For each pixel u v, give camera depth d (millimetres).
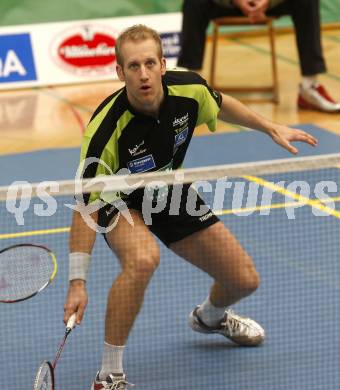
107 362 9133
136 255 8773
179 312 11219
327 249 12836
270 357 10141
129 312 8875
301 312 11055
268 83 23844
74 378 9781
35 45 24516
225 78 24344
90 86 24547
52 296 11734
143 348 10430
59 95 23609
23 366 10008
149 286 11930
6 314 11250
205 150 18562
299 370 9805
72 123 20891
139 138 8836
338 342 10312
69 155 18469
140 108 8656
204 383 9641
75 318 8352
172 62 25234
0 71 24219
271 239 13320
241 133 19719
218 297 10141
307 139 9852
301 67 21406
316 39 21188
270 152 18281
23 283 8664
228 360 10141
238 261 9664
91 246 8633
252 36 29234
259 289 11719
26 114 21766
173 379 9742
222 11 21453
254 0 20812
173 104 8922
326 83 23891
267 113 21344
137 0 27656
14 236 13758
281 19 29531
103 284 12023
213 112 9406
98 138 8664
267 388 9484
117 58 8609
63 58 24656
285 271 12180
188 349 10414
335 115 21078
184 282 12055
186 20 21547
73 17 27219
